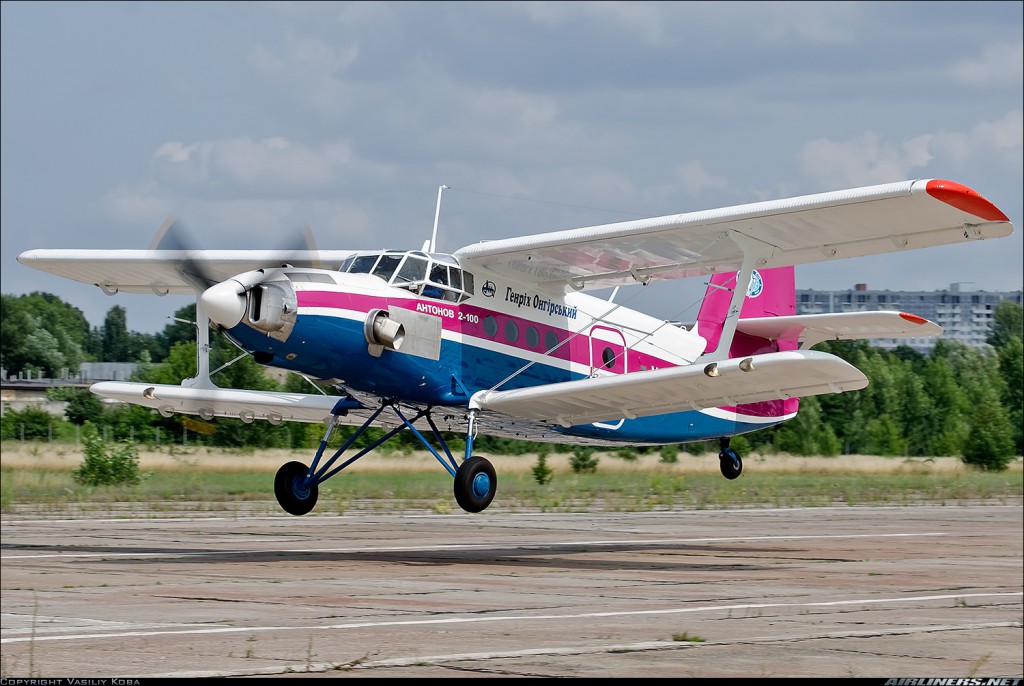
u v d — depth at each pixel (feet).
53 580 90.22
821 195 101.81
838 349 563.07
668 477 304.30
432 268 116.57
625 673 55.36
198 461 294.66
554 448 342.85
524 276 125.49
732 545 137.59
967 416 561.43
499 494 230.27
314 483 123.03
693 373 109.50
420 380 114.83
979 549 136.26
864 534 158.71
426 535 144.87
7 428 384.06
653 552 126.82
